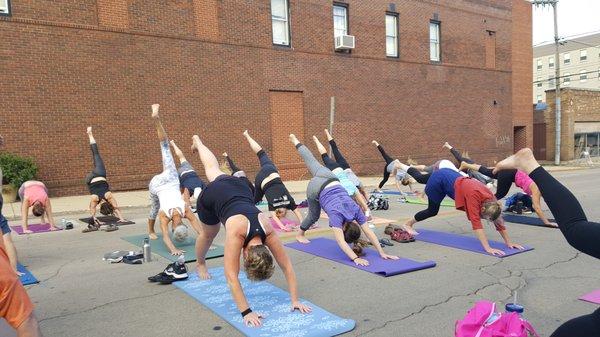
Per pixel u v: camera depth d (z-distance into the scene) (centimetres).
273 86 1669
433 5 2192
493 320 295
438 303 434
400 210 1049
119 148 1346
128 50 1355
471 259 594
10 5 1173
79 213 1052
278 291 470
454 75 2302
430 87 2192
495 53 2509
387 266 548
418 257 607
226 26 1547
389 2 2014
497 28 2511
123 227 876
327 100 1822
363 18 1925
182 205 646
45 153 1231
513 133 2648
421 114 2158
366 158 1953
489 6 2466
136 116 1375
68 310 429
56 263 601
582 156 3003
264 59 1644
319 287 486
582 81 6028
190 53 1473
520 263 572
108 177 1327
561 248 648
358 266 556
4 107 1170
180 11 1448
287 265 413
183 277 508
